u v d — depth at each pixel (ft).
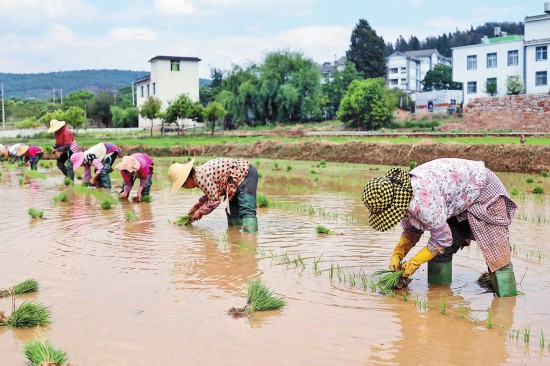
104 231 35.17
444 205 21.72
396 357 16.35
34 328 18.89
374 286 22.93
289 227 35.94
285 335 18.01
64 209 44.88
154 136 174.40
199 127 228.43
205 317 19.65
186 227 36.37
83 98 349.41
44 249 30.22
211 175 34.68
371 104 177.17
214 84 310.45
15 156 103.04
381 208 21.75
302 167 85.61
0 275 25.21
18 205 47.42
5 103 331.57
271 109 215.10
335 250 29.25
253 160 102.89
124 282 23.97
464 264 26.55
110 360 16.24
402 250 23.50
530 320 19.30
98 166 59.82
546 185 57.88
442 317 19.63
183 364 15.92
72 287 23.31
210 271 25.59
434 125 174.40
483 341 17.51
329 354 16.57
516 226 35.40
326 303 21.11
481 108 144.56
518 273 24.77
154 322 19.20
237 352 16.70
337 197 51.24
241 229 35.50
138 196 48.93
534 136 104.42
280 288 22.93
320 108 223.51
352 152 94.84
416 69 325.62
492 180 22.15
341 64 373.61
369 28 289.94
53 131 66.28
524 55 177.88
